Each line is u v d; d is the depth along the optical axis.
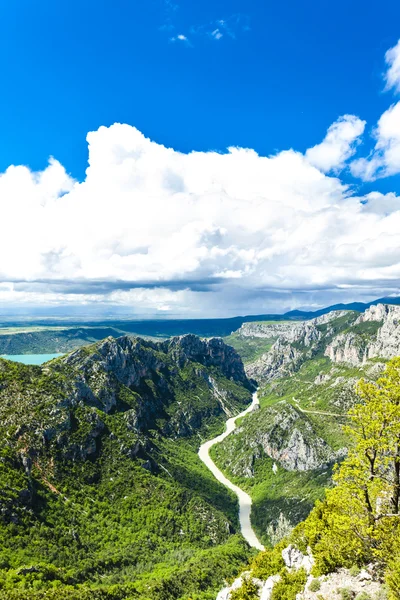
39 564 138.88
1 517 155.25
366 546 42.28
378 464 42.94
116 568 161.75
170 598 127.19
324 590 42.34
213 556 173.50
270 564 60.56
